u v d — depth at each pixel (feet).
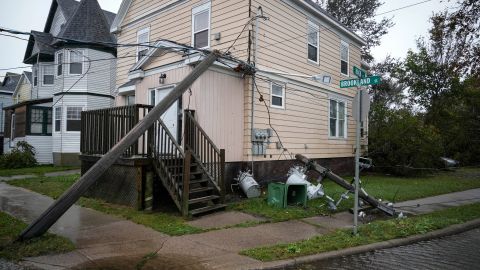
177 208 29.25
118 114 31.09
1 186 40.34
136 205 28.63
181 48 34.88
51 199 32.30
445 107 85.05
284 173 42.37
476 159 91.04
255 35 38.32
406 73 92.99
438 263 19.08
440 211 31.76
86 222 25.08
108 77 70.23
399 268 18.21
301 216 28.30
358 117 23.50
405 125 60.70
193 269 16.79
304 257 18.81
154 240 21.22
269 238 22.20
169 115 35.86
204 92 33.65
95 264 17.10
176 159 28.78
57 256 18.07
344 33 56.08
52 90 76.43
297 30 45.24
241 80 38.06
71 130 66.90
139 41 52.08
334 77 53.42
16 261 17.25
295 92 44.88
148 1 50.52
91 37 68.23
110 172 31.50
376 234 23.57
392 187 44.57
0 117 111.86
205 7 42.42
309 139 47.42
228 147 36.09
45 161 71.97
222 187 30.27
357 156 23.49
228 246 20.39
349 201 34.42
